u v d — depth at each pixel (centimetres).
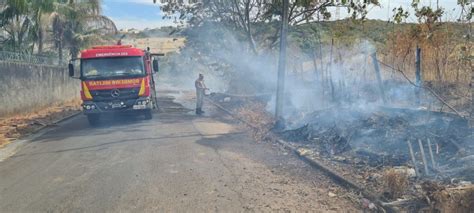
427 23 1098
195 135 1180
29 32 2684
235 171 772
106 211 584
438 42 1116
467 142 718
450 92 1000
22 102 1942
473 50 977
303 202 597
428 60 1144
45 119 1734
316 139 973
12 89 1842
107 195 654
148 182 715
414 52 1196
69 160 917
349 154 820
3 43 2570
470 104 894
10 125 1536
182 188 676
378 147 817
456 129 774
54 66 2461
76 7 3114
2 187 732
